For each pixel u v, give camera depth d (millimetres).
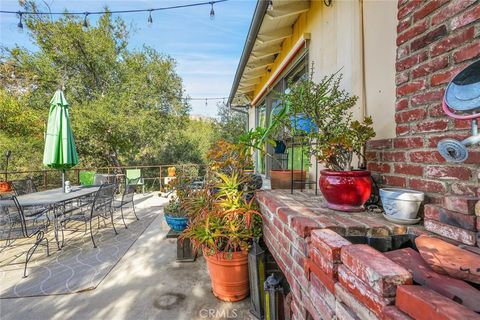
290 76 3580
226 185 2332
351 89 1884
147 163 11438
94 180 5555
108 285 2355
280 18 2932
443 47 1041
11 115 8234
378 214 1281
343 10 2010
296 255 1192
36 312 1964
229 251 2051
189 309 2002
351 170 1397
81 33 9312
